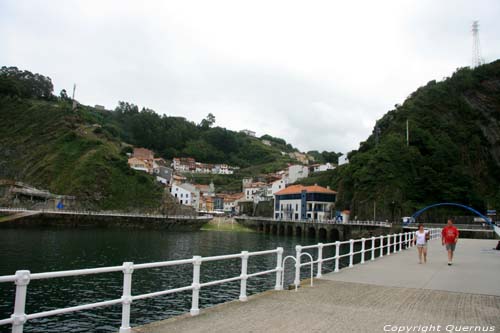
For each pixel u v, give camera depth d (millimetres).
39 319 20375
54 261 37844
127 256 44219
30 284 27641
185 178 168500
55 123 132500
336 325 8328
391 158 102375
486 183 110625
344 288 13102
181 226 104062
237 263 41281
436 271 17938
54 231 78625
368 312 9609
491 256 25781
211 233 94438
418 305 10586
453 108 124625
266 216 135500
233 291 27594
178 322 8523
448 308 10297
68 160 118188
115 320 20703
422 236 21344
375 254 50812
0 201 102062
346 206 109375
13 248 46562
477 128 119375
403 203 94750
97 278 30828
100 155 118438
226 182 191000
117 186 113688
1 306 21984
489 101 123750
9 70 160750
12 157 121250
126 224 99250
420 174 101875
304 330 7910
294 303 10594
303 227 100750
